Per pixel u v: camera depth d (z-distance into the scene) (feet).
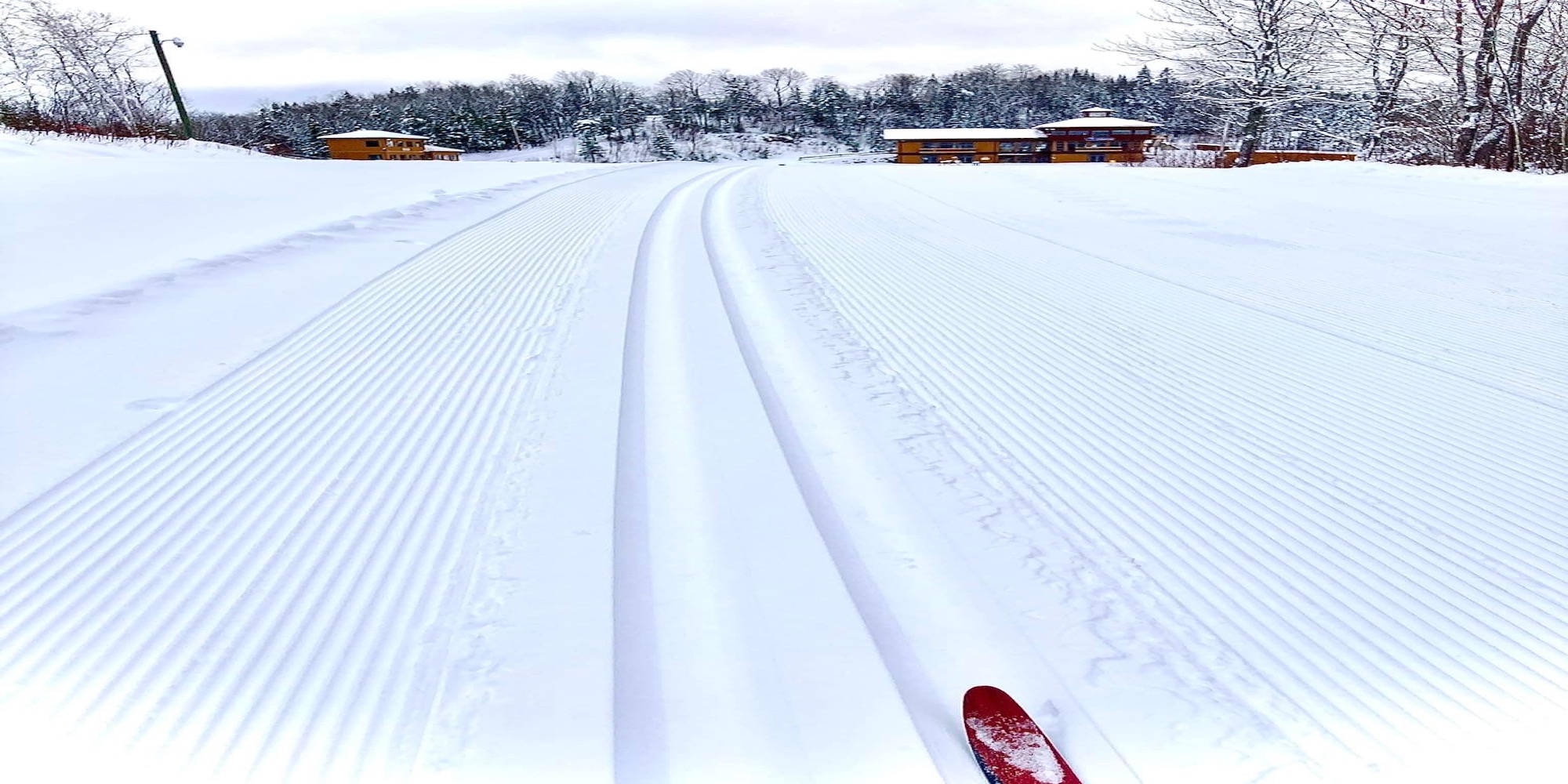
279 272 23.88
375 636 8.51
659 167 77.51
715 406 14.85
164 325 18.53
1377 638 8.67
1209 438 13.66
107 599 8.95
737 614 9.11
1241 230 34.83
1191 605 9.26
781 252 29.94
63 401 14.15
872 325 20.21
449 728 7.36
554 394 15.23
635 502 11.47
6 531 10.20
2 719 7.21
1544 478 12.18
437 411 14.34
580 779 6.86
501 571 9.71
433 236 31.04
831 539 10.64
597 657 8.29
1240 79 108.17
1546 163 75.05
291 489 11.47
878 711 7.74
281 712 7.45
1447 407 14.93
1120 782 6.93
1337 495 11.70
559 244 30.40
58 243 25.22
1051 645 8.67
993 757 6.98
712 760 7.16
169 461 12.18
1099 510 11.35
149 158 53.83
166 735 7.12
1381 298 22.80
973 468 12.62
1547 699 7.75
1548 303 21.97
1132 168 71.20
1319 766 7.04
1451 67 80.33
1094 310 21.74
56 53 112.47
